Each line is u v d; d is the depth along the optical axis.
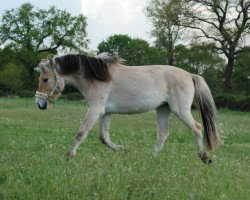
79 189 7.61
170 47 63.59
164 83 11.49
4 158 10.01
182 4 59.59
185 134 18.48
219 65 73.69
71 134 17.06
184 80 11.62
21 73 79.19
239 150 15.25
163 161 10.30
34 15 92.31
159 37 62.72
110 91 11.19
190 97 11.65
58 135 16.38
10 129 17.73
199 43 60.59
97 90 11.06
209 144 11.82
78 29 94.00
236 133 20.31
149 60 84.94
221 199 7.68
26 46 92.06
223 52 60.56
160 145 11.92
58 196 7.38
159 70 11.57
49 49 93.69
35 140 14.07
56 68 11.15
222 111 46.41
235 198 7.91
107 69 11.14
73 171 8.64
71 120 22.67
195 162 10.72
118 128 19.69
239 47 60.09
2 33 91.56
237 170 10.10
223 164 10.65
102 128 11.55
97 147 13.33
